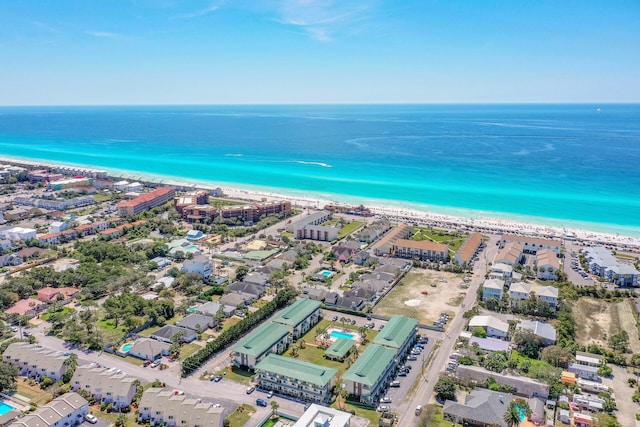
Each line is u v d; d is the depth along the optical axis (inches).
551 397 5408.5
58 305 7696.9
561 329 6865.2
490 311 7726.4
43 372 5748.0
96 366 5866.1
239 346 6087.6
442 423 4977.9
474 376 5733.3
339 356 6171.3
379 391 5502.0
